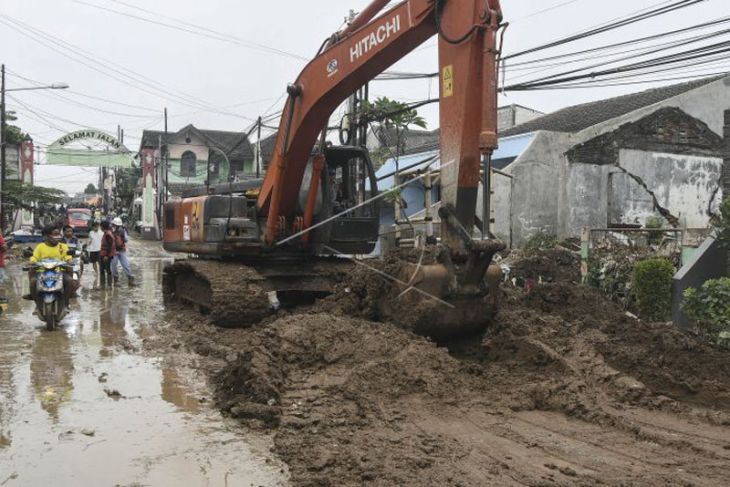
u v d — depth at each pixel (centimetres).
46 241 1074
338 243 1105
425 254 806
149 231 4072
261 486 445
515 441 520
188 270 1209
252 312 995
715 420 575
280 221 1062
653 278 1001
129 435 547
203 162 4525
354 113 1752
